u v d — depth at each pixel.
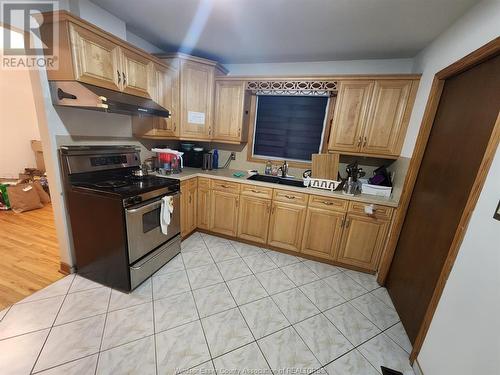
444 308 1.25
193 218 2.92
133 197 1.79
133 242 1.86
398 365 1.46
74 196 1.88
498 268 0.94
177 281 2.10
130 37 2.31
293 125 3.01
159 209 2.14
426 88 1.98
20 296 1.78
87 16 1.75
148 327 1.59
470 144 1.33
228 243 2.88
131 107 1.89
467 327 1.06
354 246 2.42
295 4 1.62
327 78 2.46
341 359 1.47
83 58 1.63
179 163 2.82
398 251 2.11
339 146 2.55
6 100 3.83
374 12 1.65
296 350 1.51
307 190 2.46
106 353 1.38
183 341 1.50
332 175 2.55
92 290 1.91
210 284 2.09
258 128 3.17
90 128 2.08
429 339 1.34
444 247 1.43
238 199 2.78
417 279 1.70
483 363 0.95
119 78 1.93
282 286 2.14
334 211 2.42
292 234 2.64
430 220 1.65
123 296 1.86
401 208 2.07
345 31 1.98
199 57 2.89
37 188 3.60
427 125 1.85
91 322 1.59
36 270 2.10
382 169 2.54
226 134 2.99
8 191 3.25
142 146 2.76
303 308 1.89
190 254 2.58
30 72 1.67
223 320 1.70
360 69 2.66
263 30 2.07
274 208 2.65
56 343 1.42
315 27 1.94
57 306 1.71
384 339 1.65
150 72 2.27
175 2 1.70
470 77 1.43
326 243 2.52
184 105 2.70
